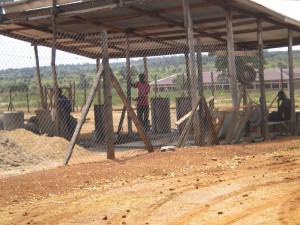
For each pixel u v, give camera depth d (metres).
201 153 10.77
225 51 17.94
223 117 12.95
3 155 10.76
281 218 5.83
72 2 13.23
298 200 6.71
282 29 17.86
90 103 10.55
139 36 17.86
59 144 12.74
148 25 16.70
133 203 6.77
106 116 10.59
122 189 7.70
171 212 6.24
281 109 16.48
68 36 17.31
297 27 17.34
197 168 9.37
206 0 12.30
